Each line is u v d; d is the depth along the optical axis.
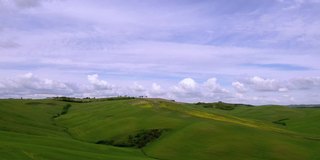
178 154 83.56
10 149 51.88
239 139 94.19
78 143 76.81
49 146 63.34
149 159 72.75
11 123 103.62
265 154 84.12
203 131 100.12
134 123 114.38
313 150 90.00
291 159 82.00
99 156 62.09
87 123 128.75
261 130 109.19
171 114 130.50
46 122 131.12
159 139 96.94
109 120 126.12
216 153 83.62
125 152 79.94
